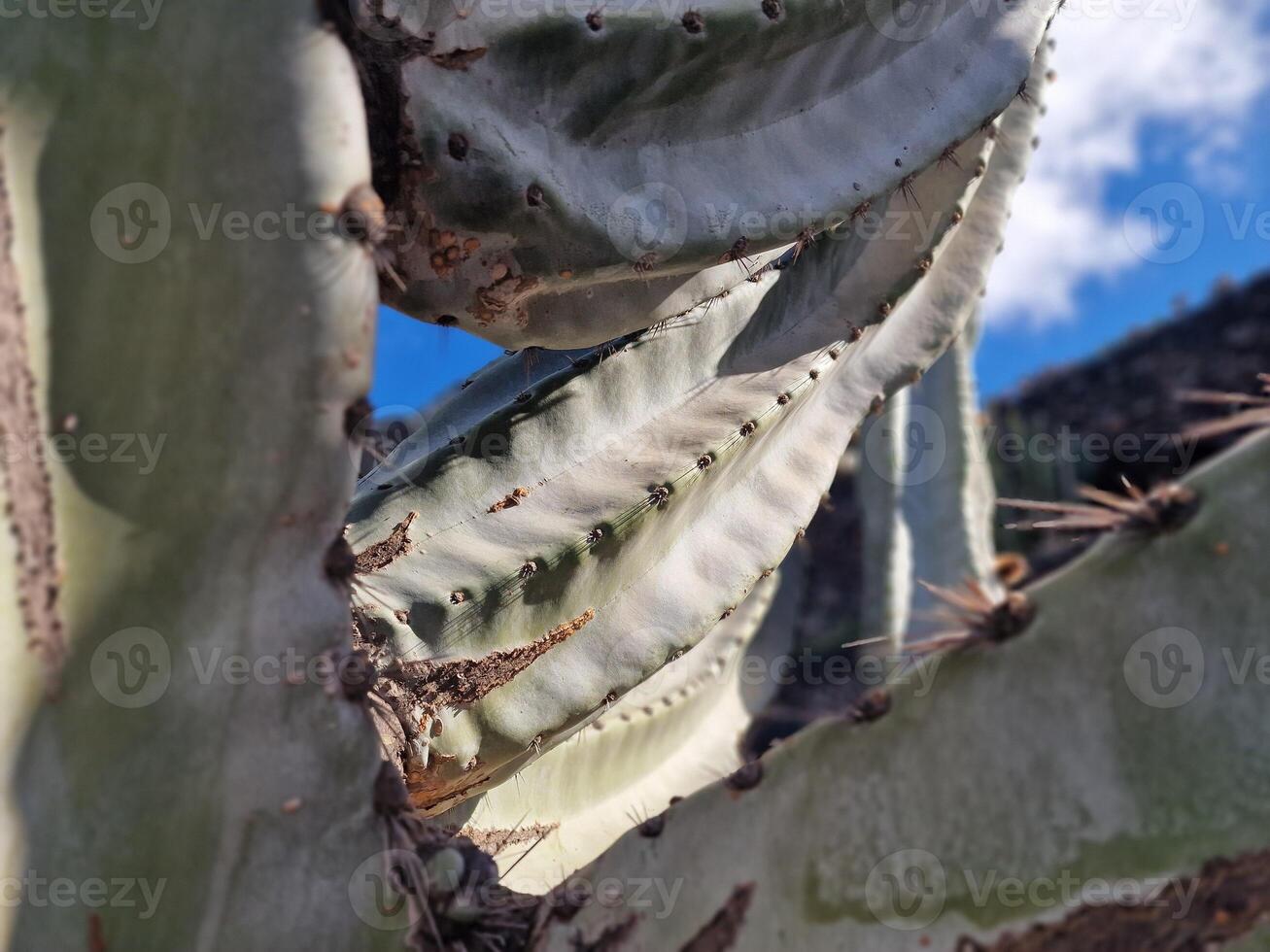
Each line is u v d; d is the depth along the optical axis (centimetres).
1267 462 28
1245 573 28
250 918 27
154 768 27
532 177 36
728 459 45
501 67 36
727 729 71
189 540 28
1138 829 27
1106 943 27
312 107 28
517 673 41
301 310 28
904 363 51
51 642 27
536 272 38
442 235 37
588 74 37
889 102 44
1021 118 55
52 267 28
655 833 33
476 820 49
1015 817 29
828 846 31
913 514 103
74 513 27
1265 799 26
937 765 30
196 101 28
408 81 35
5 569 26
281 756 28
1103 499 30
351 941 28
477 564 41
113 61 29
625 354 47
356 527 43
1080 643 29
